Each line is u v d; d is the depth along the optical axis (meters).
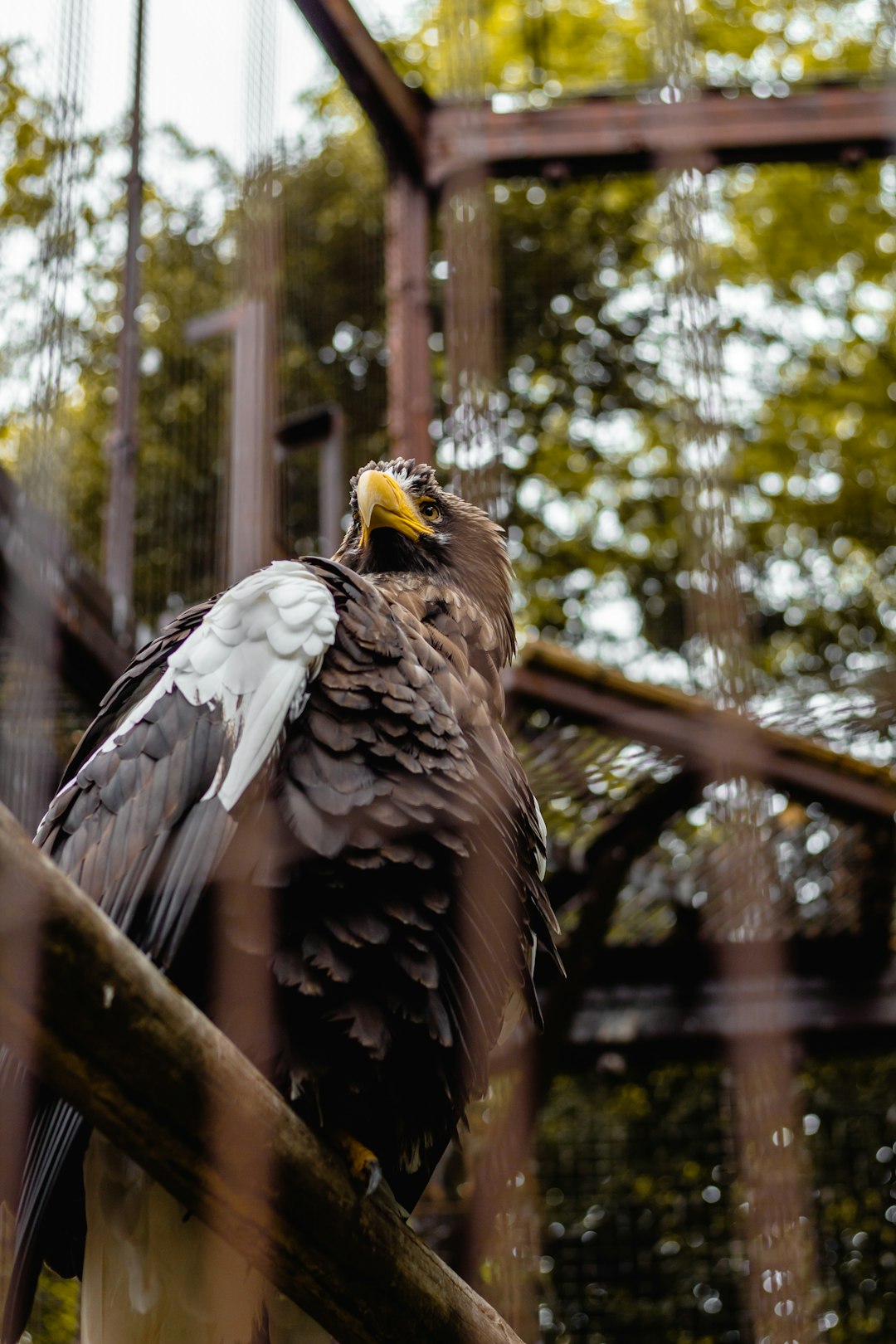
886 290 10.43
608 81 9.42
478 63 3.17
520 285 9.45
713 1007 5.89
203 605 3.40
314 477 7.00
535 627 9.12
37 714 4.60
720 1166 6.43
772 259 10.52
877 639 9.04
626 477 9.52
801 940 5.85
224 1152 2.04
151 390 7.97
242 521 5.10
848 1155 6.34
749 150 6.15
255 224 2.66
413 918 2.79
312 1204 2.24
